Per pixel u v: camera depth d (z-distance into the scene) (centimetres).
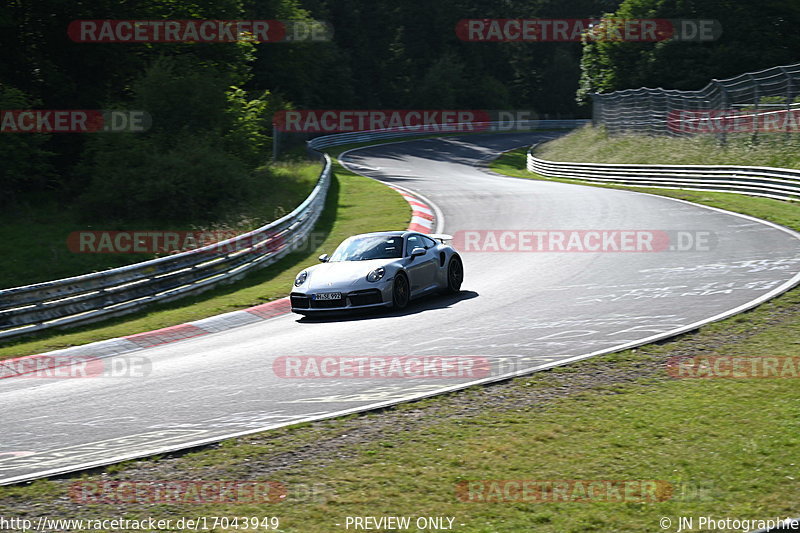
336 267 2628
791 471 1079
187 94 6800
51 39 7281
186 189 5825
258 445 1313
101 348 2434
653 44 11212
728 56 10362
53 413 1634
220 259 3638
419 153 12362
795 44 10356
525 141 14962
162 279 3356
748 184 5178
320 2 17250
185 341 2427
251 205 5872
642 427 1290
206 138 6456
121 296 3206
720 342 1795
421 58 19525
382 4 18712
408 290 2588
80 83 7475
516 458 1190
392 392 1598
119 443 1391
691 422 1296
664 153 7131
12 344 2762
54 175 6731
